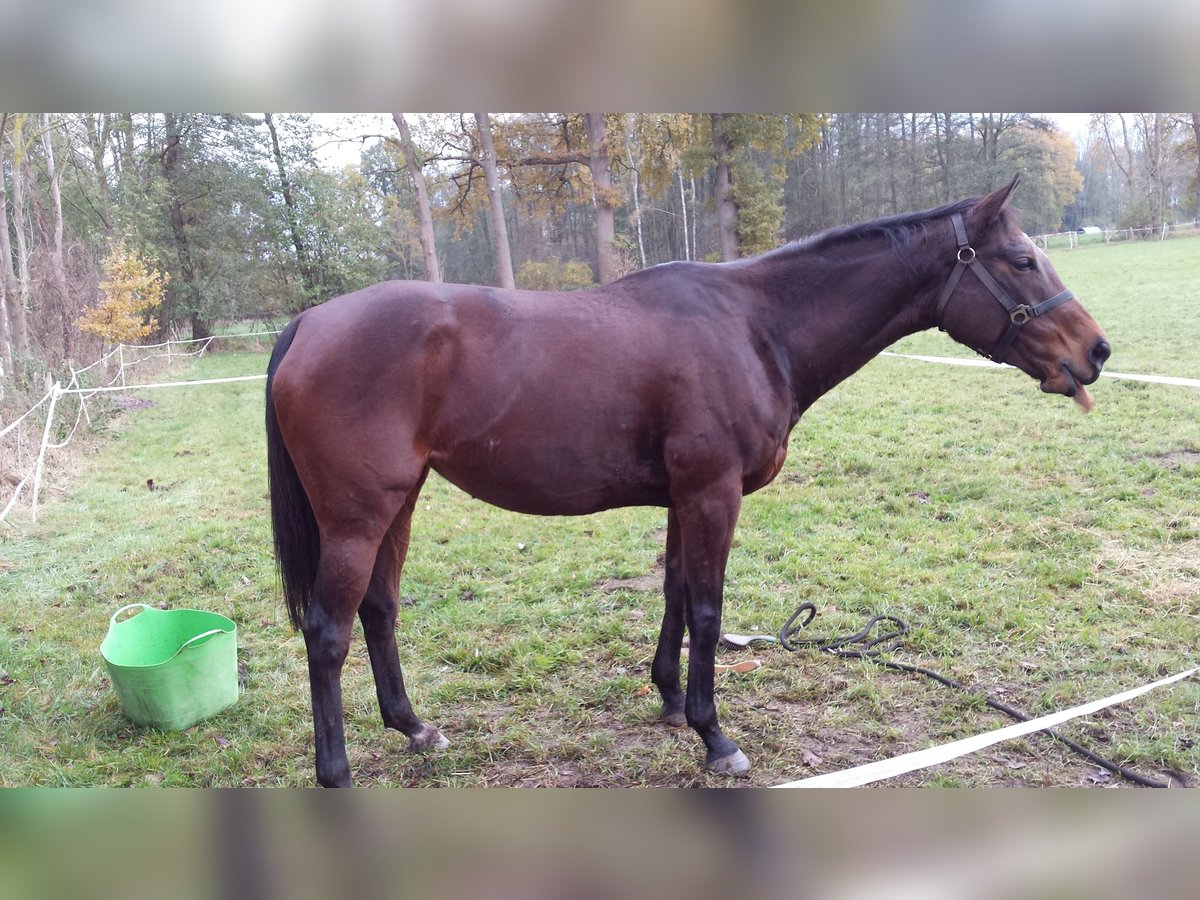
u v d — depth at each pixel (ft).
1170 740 9.29
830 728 10.07
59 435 29.25
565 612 13.84
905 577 14.07
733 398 8.80
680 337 8.73
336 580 8.22
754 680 11.21
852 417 26.43
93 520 21.20
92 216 77.20
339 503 8.16
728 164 62.18
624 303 8.96
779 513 17.80
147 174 81.15
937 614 12.68
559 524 18.95
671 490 9.00
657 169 68.33
